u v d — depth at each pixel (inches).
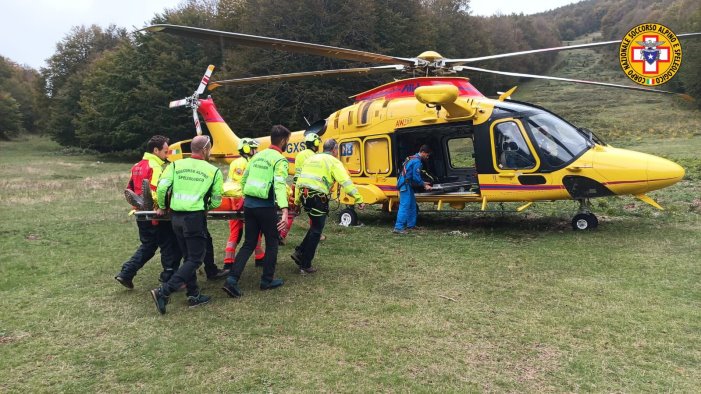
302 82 1157.7
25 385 127.6
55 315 177.8
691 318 161.6
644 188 277.0
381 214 403.2
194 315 174.9
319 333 156.4
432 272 223.0
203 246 182.5
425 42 1285.7
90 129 1486.2
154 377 130.6
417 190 343.0
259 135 1222.9
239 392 122.0
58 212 436.8
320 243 289.9
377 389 121.8
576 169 284.4
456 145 436.5
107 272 236.8
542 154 292.5
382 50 1177.4
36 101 2239.2
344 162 371.6
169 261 207.2
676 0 2231.8
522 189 300.2
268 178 192.7
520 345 145.3
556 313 169.0
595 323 159.6
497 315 168.7
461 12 1846.7
